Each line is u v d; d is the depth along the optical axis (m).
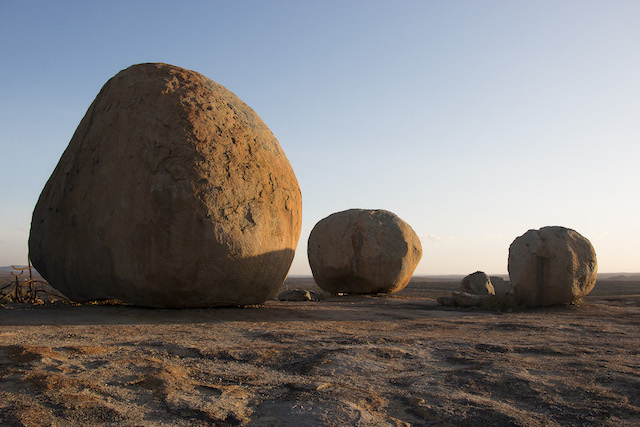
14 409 3.17
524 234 12.38
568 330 7.75
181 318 8.06
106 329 6.86
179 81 9.47
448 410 3.40
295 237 10.02
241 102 10.28
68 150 9.95
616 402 3.63
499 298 11.80
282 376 4.31
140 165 8.55
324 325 7.93
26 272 50.59
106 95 9.74
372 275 15.91
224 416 3.22
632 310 11.42
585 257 11.94
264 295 9.52
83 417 3.11
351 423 3.10
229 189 8.67
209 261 8.41
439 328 7.91
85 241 8.73
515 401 3.66
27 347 4.88
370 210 16.84
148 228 8.29
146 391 3.69
